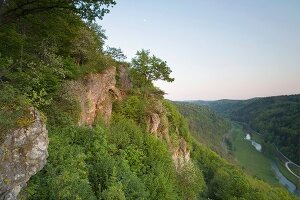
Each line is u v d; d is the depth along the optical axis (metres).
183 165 41.66
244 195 60.81
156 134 36.38
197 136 165.38
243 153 176.75
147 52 41.84
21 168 10.50
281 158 181.25
